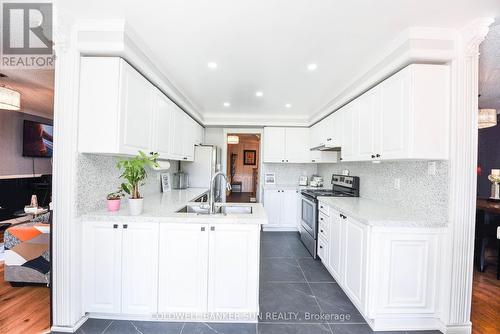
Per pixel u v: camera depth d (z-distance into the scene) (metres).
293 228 4.94
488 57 2.32
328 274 2.90
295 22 1.77
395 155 2.06
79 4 1.63
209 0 1.55
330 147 3.81
